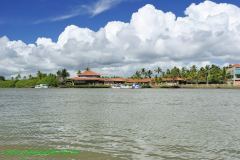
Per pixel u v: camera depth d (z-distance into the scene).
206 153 19.97
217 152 20.22
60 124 33.62
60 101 79.31
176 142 23.31
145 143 22.95
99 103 70.12
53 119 38.47
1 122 35.66
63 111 49.97
